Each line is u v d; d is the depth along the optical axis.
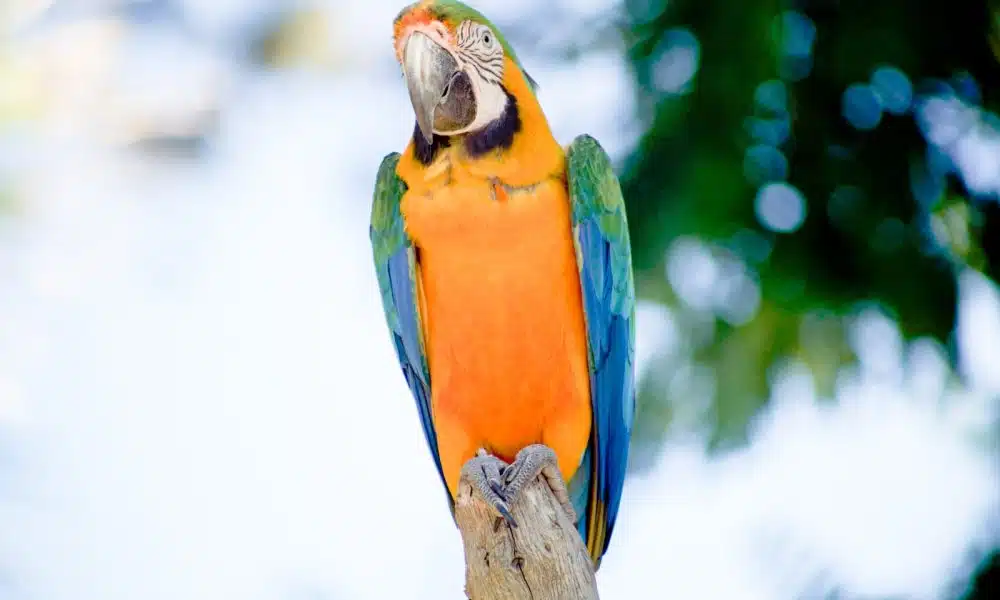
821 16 10.55
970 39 10.52
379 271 9.20
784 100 10.56
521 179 8.27
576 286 8.61
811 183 10.62
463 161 8.27
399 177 8.77
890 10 10.46
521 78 8.58
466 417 8.65
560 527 7.13
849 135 10.69
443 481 9.52
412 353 8.87
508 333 8.38
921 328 10.65
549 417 8.62
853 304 10.70
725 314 10.80
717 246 10.65
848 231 10.64
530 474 7.45
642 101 10.55
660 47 10.55
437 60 8.50
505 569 7.00
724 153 10.43
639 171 10.46
